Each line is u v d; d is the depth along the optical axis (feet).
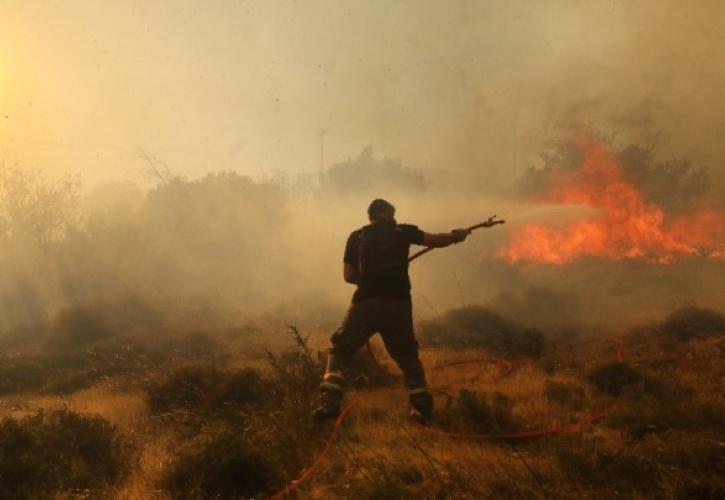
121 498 15.70
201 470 15.88
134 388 34.06
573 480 14.69
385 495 14.10
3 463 15.92
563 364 29.89
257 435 18.61
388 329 20.67
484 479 14.94
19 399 37.88
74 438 18.38
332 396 19.81
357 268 21.33
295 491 15.42
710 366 27.53
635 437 17.62
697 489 13.51
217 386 24.76
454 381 26.53
